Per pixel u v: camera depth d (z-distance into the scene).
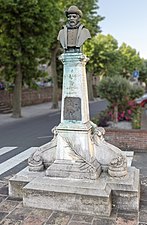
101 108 25.97
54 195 5.00
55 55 26.03
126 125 12.10
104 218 4.71
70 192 4.91
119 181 5.19
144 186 6.14
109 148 5.70
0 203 5.34
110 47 38.06
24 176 5.66
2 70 18.53
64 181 5.24
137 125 10.98
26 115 20.86
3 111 22.23
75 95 5.62
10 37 17.08
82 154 5.52
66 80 5.66
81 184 5.09
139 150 9.55
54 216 4.80
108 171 5.48
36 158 5.97
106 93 11.29
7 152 9.66
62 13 20.19
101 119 12.13
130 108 13.41
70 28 5.59
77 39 5.48
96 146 5.75
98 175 5.39
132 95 13.49
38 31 17.45
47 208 5.06
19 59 17.58
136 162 8.21
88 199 4.83
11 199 5.52
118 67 41.09
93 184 5.07
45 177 5.45
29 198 5.14
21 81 19.98
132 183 5.12
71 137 5.57
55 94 26.50
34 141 11.45
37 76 20.14
